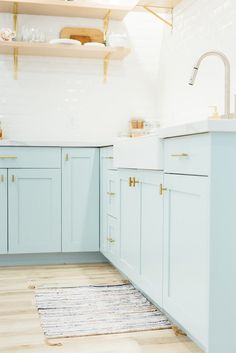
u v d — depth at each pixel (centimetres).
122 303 287
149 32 456
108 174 367
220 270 185
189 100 373
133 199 296
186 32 379
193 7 363
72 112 444
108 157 364
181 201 215
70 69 443
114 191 349
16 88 432
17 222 384
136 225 290
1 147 379
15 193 383
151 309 275
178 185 217
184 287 212
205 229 187
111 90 452
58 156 390
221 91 314
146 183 269
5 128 430
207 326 185
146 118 458
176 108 404
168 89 425
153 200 256
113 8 408
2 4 398
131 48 454
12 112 432
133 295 304
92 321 255
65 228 394
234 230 186
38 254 398
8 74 430
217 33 320
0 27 421
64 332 239
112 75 452
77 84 445
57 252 398
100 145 390
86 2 402
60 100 441
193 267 201
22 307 279
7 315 264
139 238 283
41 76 437
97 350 217
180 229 216
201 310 192
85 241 398
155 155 245
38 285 329
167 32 429
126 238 314
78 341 228
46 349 217
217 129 180
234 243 186
